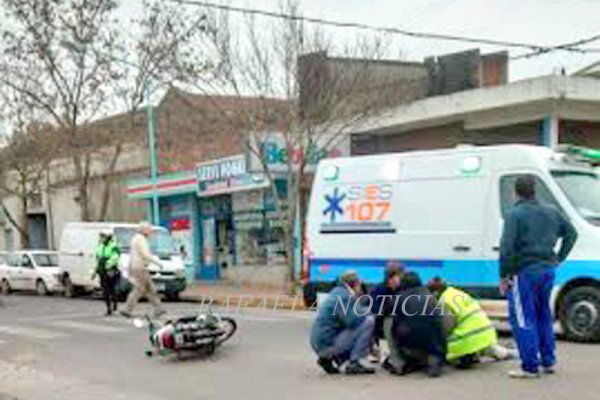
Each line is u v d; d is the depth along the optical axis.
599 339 10.92
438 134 24.14
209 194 27.62
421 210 12.34
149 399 8.88
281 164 22.31
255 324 14.85
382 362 9.81
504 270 8.44
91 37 29.98
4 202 42.78
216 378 9.83
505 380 8.53
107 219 35.91
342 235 13.20
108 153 34.72
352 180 13.19
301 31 21.95
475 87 24.73
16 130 33.31
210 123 27.25
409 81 24.31
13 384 10.13
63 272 25.52
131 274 16.44
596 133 22.33
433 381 8.77
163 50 28.20
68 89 30.77
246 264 27.09
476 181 11.86
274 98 22.02
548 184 11.32
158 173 32.22
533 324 8.45
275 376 9.73
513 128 22.16
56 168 37.66
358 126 23.38
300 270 23.80
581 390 7.91
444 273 12.04
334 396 8.38
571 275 11.10
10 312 19.91
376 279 12.73
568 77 20.05
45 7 29.66
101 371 10.75
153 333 11.79
